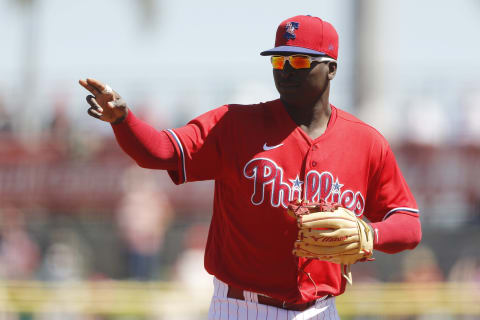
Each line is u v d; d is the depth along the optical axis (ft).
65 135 148.77
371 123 157.17
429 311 101.55
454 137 139.74
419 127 139.44
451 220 139.23
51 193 146.10
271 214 40.32
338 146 41.16
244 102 148.15
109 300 101.86
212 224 43.47
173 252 139.95
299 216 38.24
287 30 40.24
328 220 38.19
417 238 42.34
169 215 140.97
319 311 42.50
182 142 39.83
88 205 145.38
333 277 42.27
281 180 40.32
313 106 41.22
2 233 136.98
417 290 103.40
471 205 138.51
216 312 42.47
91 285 104.58
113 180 145.07
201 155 40.40
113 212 143.95
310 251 38.83
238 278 41.47
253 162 40.45
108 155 146.30
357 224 39.06
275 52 39.86
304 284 41.52
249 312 41.73
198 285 117.70
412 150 139.95
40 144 149.07
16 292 100.99
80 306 101.50
